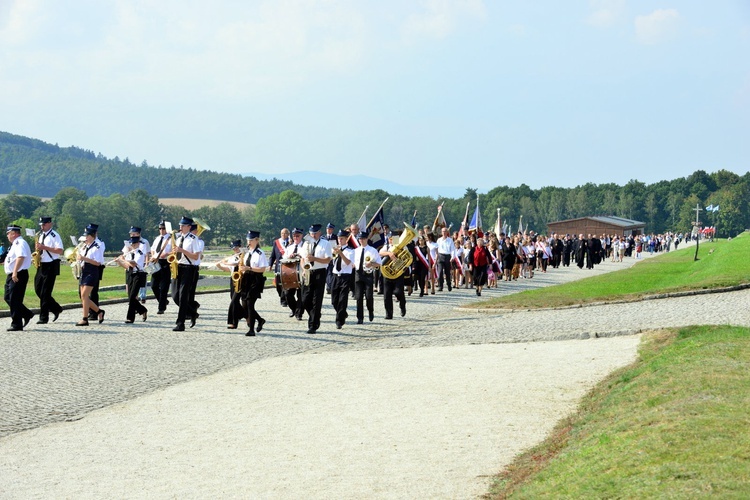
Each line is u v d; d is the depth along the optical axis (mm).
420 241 30578
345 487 8430
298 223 198875
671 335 15820
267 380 14086
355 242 25781
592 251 56406
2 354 16594
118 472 9125
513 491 7926
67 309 25156
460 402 12148
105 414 11859
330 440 10266
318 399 12594
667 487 6754
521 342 17641
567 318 21047
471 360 15539
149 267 22703
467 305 25766
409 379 13914
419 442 10078
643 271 46312
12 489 8602
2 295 27969
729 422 8289
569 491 7281
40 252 21031
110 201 189750
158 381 14109
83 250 21047
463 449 9727
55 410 12078
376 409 11852
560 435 9977
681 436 8008
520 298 26984
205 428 10992
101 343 18141
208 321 22500
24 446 10250
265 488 8461
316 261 19844
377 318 23641
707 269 36969
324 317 23766
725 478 6711
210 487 8539
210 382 13992
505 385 13188
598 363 14555
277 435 10555
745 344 12969
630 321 19281
